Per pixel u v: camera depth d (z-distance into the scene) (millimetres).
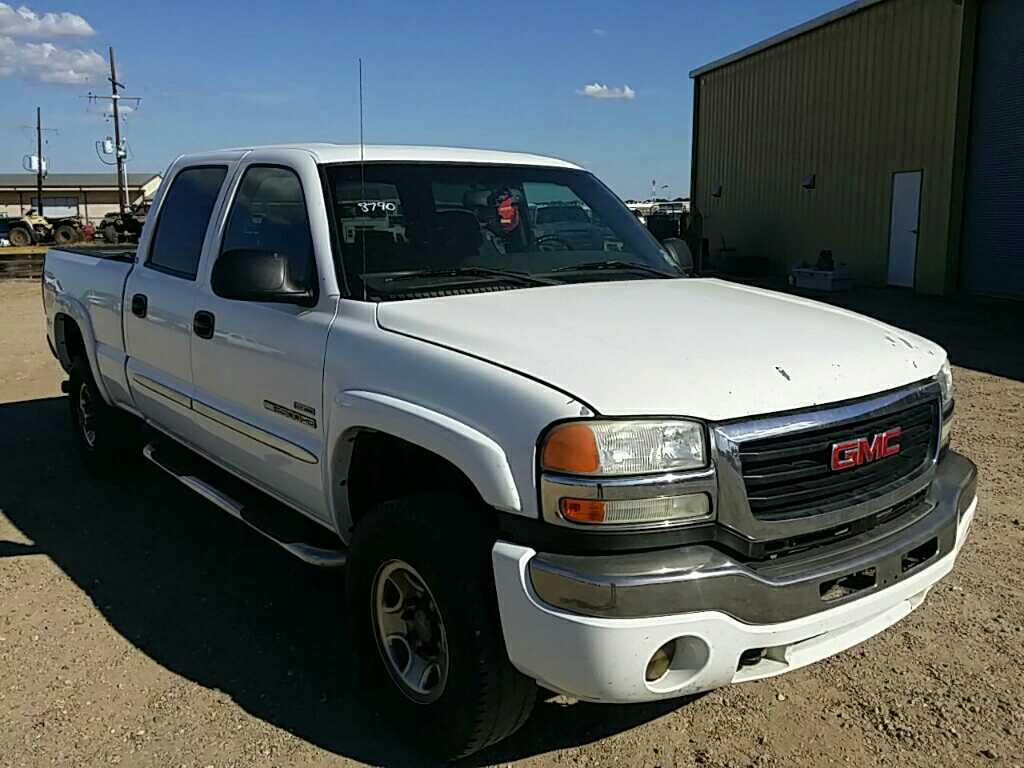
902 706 3336
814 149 21859
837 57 20766
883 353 3115
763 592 2555
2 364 10734
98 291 5445
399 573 3082
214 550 4887
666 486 2496
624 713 3322
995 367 9977
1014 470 6055
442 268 3686
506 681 2756
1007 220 16562
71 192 74875
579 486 2477
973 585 4305
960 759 3025
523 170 4387
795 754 3066
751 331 3084
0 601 4270
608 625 2426
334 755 3078
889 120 19156
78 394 6082
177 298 4461
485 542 2750
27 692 3477
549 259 4008
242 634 3939
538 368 2717
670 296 3584
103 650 3801
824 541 2783
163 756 3072
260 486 4090
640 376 2641
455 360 2879
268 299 3508
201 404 4301
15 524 5281
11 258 26359
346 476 3406
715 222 26844
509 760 3051
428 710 2984
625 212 4723
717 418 2582
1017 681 3486
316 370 3412
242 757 3064
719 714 3314
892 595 2846
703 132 27125
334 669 3648
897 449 2949
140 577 4539
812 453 2723
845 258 20938
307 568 4648
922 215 18312
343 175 3785
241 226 4152
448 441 2748
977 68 16953
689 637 2492
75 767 3012
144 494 5805
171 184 4965
